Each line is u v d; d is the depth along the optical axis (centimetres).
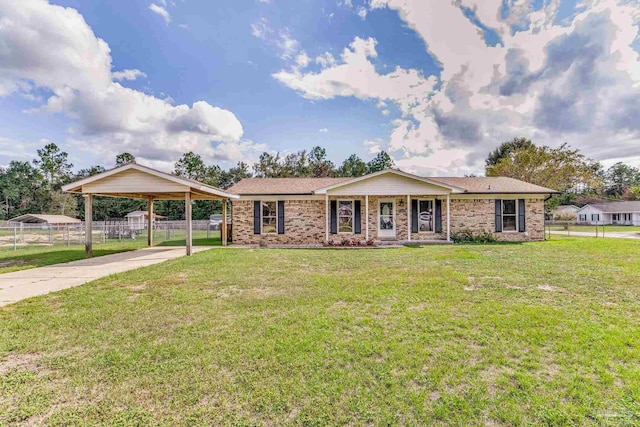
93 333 389
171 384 273
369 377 283
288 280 683
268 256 1080
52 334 387
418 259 981
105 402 249
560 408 238
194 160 4528
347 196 1661
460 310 467
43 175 5538
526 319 425
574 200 5588
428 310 468
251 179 1941
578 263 864
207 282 668
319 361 312
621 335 370
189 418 228
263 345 350
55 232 3116
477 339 364
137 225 2645
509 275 711
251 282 664
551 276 697
